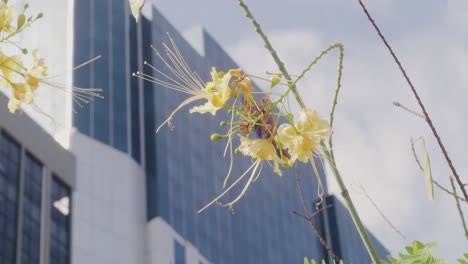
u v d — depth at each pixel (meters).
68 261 78.06
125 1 100.25
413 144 3.27
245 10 3.54
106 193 85.31
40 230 75.25
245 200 108.56
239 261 102.12
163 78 100.19
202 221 97.81
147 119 96.50
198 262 93.62
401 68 3.42
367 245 3.51
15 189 73.19
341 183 3.46
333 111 3.43
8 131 73.88
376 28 3.54
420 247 4.21
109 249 83.19
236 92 3.39
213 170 105.06
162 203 90.94
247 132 3.36
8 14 3.94
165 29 107.69
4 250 70.12
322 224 121.12
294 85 3.38
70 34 91.88
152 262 87.50
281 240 113.00
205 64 115.44
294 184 120.81
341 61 3.45
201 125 106.12
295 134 3.37
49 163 78.94
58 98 85.75
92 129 86.38
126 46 96.75
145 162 93.62
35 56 3.96
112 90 91.12
